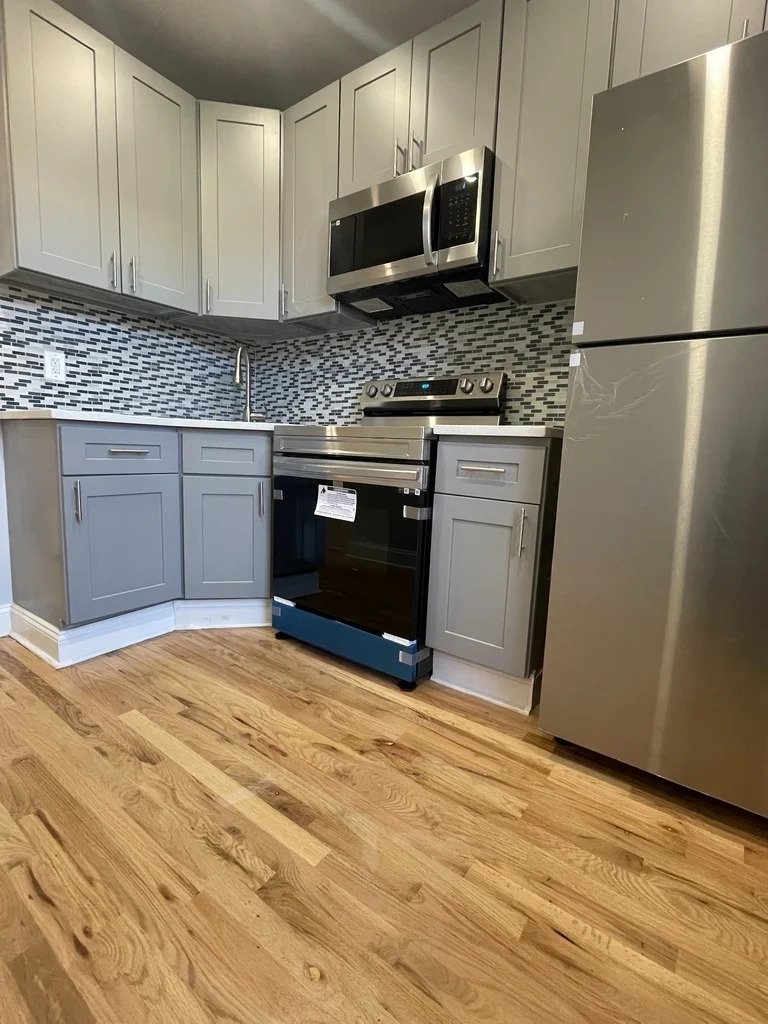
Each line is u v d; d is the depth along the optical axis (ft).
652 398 3.76
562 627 4.35
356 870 3.18
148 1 5.69
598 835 3.59
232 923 2.78
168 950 2.62
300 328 8.08
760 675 3.52
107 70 6.02
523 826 3.64
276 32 6.13
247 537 7.03
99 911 2.82
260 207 7.26
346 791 3.91
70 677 5.58
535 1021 2.38
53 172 5.65
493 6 5.22
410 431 5.41
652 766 3.99
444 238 5.54
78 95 5.79
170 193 6.79
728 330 3.43
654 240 3.66
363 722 4.92
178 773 4.01
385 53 6.09
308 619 6.44
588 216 3.94
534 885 3.14
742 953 2.76
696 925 2.91
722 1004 2.49
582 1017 2.40
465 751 4.52
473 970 2.60
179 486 6.67
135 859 3.18
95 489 5.79
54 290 6.35
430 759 4.38
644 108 3.64
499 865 3.28
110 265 6.23
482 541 5.22
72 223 5.85
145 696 5.21
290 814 3.63
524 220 5.23
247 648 6.57
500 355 6.60
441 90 5.63
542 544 4.99
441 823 3.63
